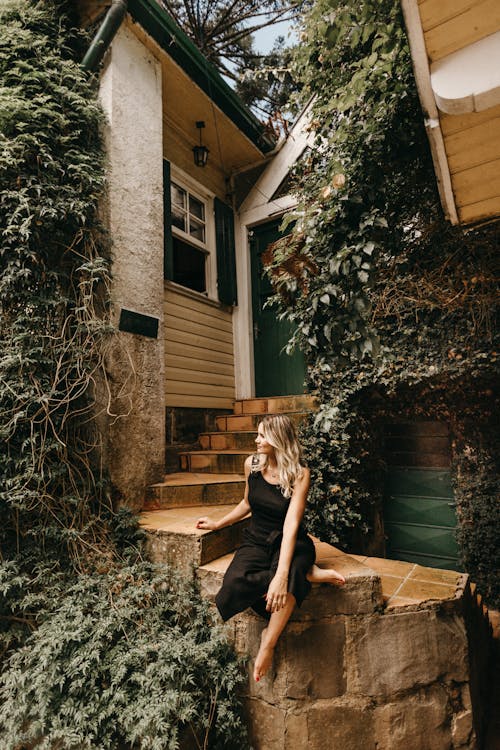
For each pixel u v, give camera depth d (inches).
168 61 160.7
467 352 153.3
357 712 88.1
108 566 104.8
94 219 122.9
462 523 176.4
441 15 67.3
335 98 122.6
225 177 235.9
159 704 76.8
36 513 105.0
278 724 86.3
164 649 85.2
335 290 113.9
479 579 171.3
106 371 122.7
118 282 128.6
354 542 178.4
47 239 112.8
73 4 143.0
